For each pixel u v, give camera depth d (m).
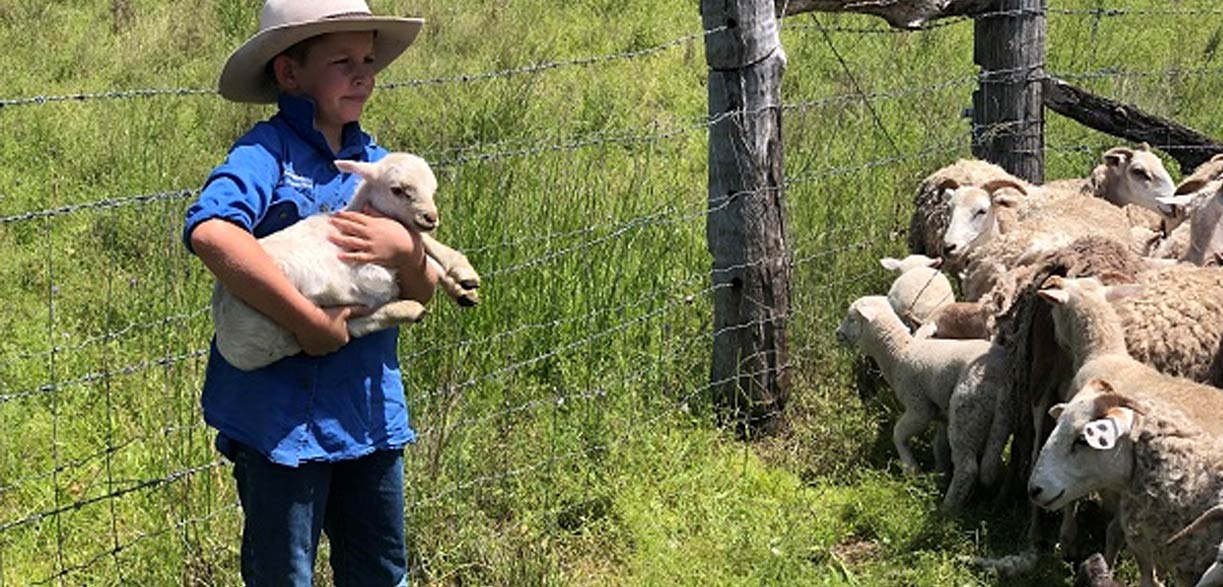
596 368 5.89
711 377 6.07
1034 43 7.54
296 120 3.34
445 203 6.01
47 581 4.40
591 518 5.14
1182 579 4.29
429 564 4.71
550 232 6.08
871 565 4.97
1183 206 6.57
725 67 5.68
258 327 3.19
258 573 3.47
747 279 5.86
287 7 3.23
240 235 3.07
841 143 8.30
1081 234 6.56
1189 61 11.20
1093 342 4.99
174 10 12.44
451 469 5.05
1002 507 5.43
